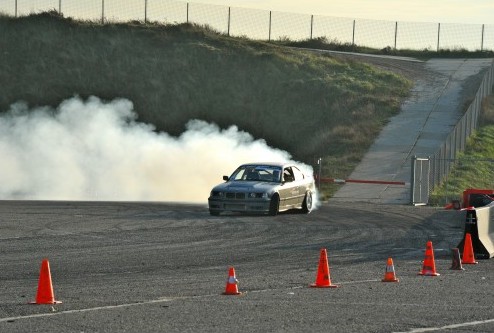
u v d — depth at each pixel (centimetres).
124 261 3403
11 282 2830
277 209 5506
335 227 4931
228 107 11456
